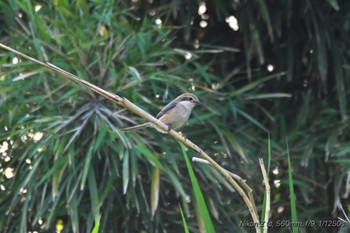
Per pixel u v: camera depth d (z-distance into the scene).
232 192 12.24
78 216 11.55
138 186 11.63
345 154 12.20
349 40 13.23
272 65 14.00
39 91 11.20
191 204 11.95
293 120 13.62
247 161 11.59
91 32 11.09
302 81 13.84
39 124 10.81
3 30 12.38
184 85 11.92
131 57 11.29
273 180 12.65
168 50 11.48
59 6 11.09
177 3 12.55
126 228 11.66
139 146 10.54
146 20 11.59
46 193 11.31
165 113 10.05
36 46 10.70
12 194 11.34
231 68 13.98
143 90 11.64
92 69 11.11
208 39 13.95
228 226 11.88
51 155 10.95
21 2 10.88
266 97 12.71
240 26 13.20
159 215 11.65
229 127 12.74
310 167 12.57
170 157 11.05
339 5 13.41
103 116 10.76
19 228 11.52
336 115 13.08
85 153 11.12
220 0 13.05
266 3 13.40
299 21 13.66
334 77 13.72
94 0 11.27
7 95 10.93
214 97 12.45
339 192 11.69
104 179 11.27
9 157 11.52
